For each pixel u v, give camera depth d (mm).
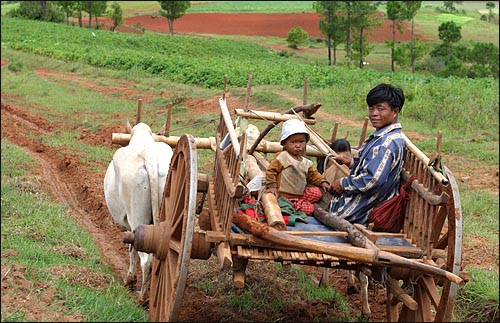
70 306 5672
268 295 6723
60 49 38750
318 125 16781
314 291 6977
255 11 99375
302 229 5246
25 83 25188
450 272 4715
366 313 6492
